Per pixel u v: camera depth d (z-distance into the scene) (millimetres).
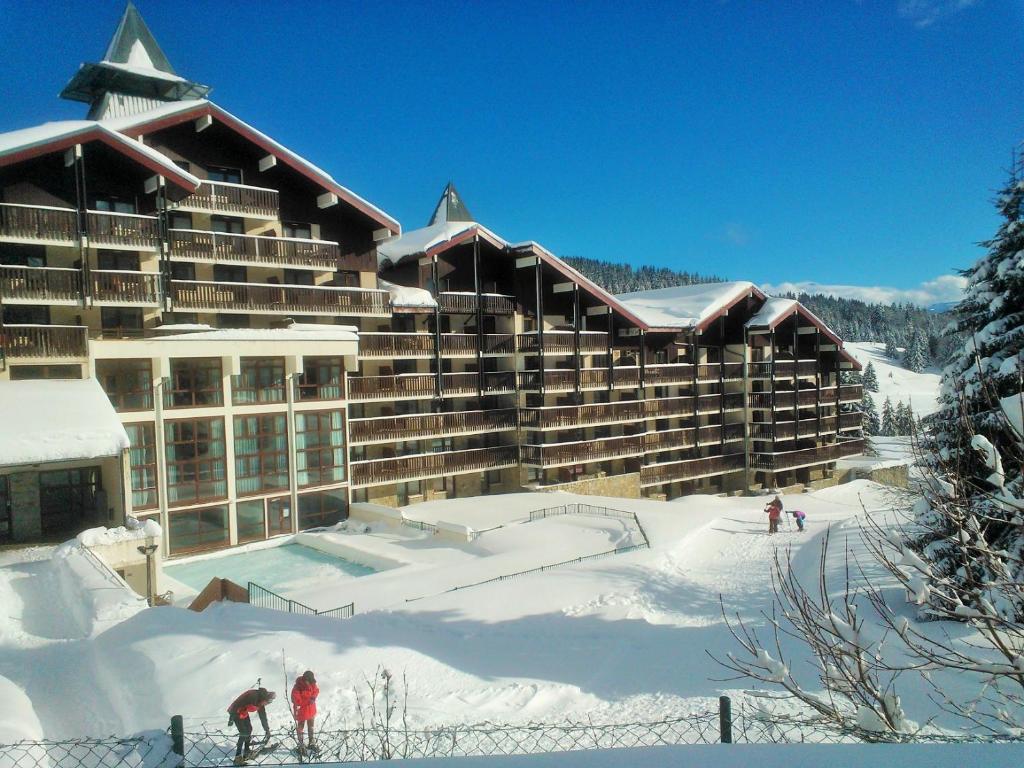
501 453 36938
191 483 27109
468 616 17547
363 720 10922
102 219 24625
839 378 52469
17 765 8984
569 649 15359
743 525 30625
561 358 39156
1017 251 17688
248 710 9523
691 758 3930
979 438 6234
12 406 21516
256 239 28781
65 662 14328
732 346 48156
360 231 33719
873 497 45125
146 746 7066
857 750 3877
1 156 22484
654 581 21203
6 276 22969
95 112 32156
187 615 15961
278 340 28594
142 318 27453
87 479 25375
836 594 17750
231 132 29453
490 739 10391
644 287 175125
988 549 6043
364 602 19969
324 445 30734
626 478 40750
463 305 35250
